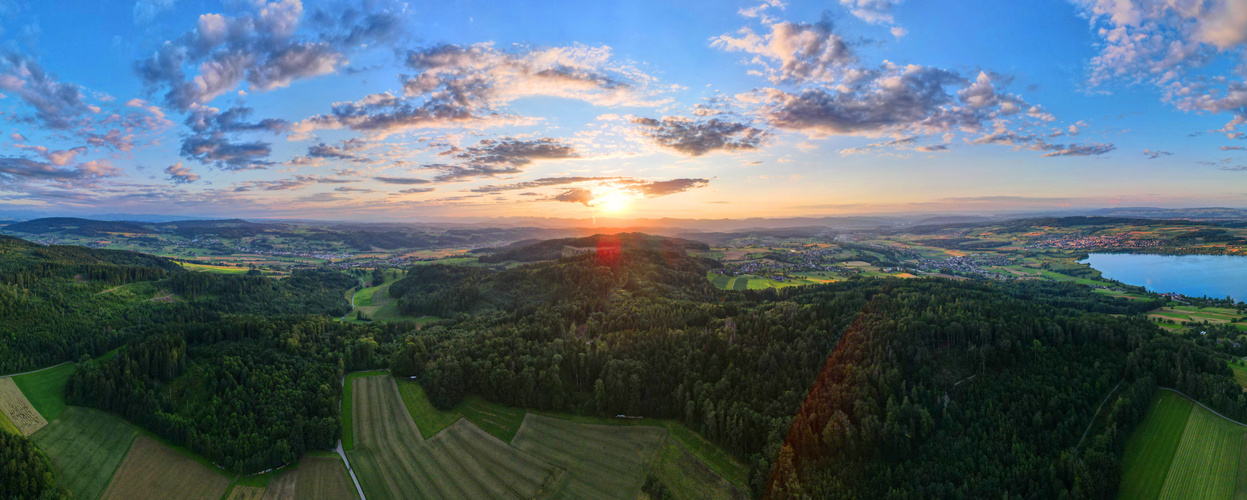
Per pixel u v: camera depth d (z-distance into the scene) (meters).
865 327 114.25
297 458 108.12
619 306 188.50
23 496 91.12
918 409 94.31
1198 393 91.75
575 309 180.12
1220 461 80.38
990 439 90.06
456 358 137.50
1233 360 106.38
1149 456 83.69
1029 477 83.25
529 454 110.44
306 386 123.56
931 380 100.31
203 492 99.75
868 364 103.88
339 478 104.00
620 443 112.25
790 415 103.44
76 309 164.88
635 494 98.62
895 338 106.81
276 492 100.50
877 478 89.75
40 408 114.31
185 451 107.88
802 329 124.62
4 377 122.88
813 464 94.25
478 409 125.00
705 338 130.12
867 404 96.94
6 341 133.50
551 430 117.31
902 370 102.12
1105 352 101.06
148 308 184.50
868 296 150.62
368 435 115.56
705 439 110.75
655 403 120.25
